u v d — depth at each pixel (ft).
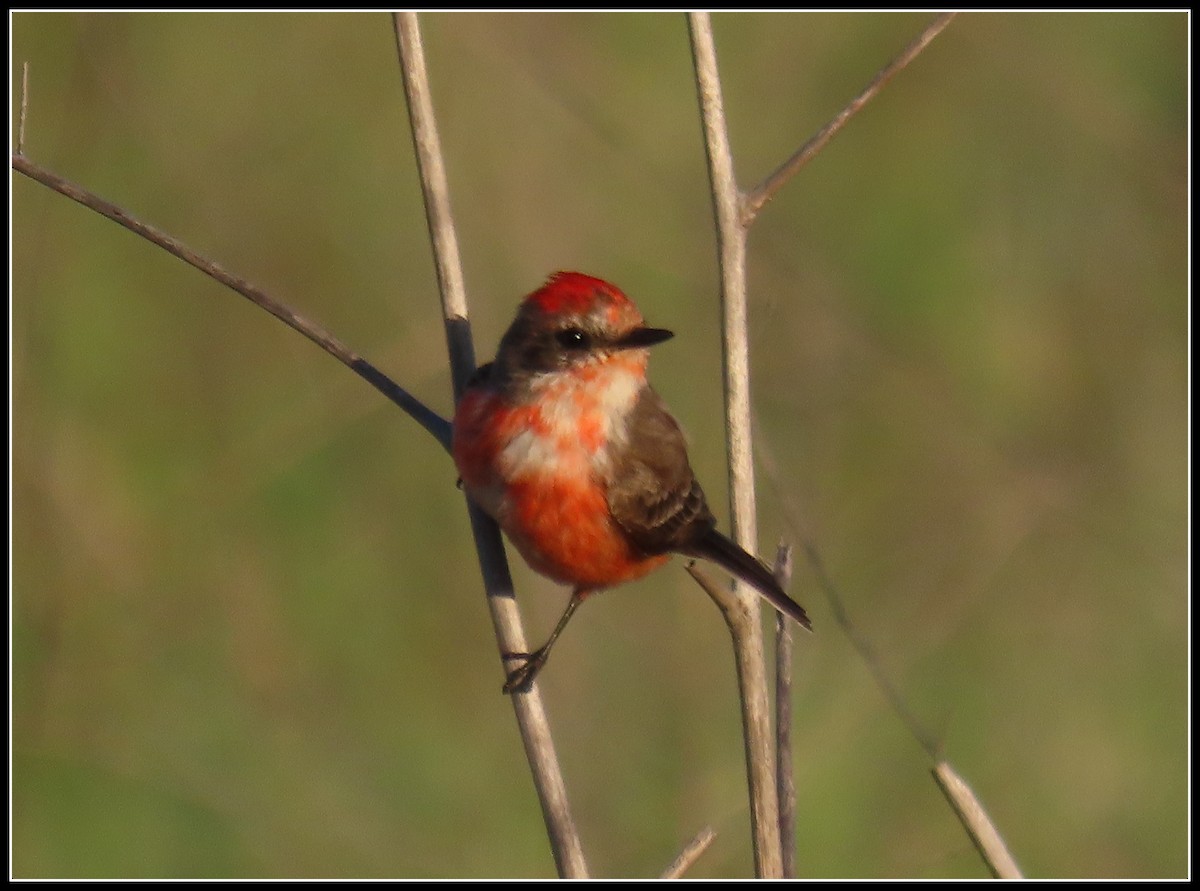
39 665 42.32
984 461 48.29
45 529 42.91
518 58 50.08
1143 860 43.96
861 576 46.62
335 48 50.70
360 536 45.52
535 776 29.25
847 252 51.52
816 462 47.83
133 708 42.75
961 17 54.24
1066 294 51.60
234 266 48.01
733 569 29.66
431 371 46.06
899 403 48.16
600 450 32.07
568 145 49.62
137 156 48.26
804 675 44.50
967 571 46.83
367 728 43.65
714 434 46.88
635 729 42.39
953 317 51.03
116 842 41.83
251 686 43.39
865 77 54.08
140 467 45.50
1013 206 52.95
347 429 46.26
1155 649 46.44
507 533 32.37
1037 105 53.83
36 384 45.88
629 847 41.29
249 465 45.80
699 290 48.19
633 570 33.53
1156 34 54.08
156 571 43.91
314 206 49.03
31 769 41.73
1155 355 50.78
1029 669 46.37
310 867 42.52
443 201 31.42
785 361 48.44
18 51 47.75
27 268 43.88
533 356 31.55
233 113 49.62
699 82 29.45
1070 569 47.21
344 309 48.08
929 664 46.21
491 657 44.65
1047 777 45.06
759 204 29.58
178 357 47.21
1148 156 52.85
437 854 42.50
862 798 43.91
